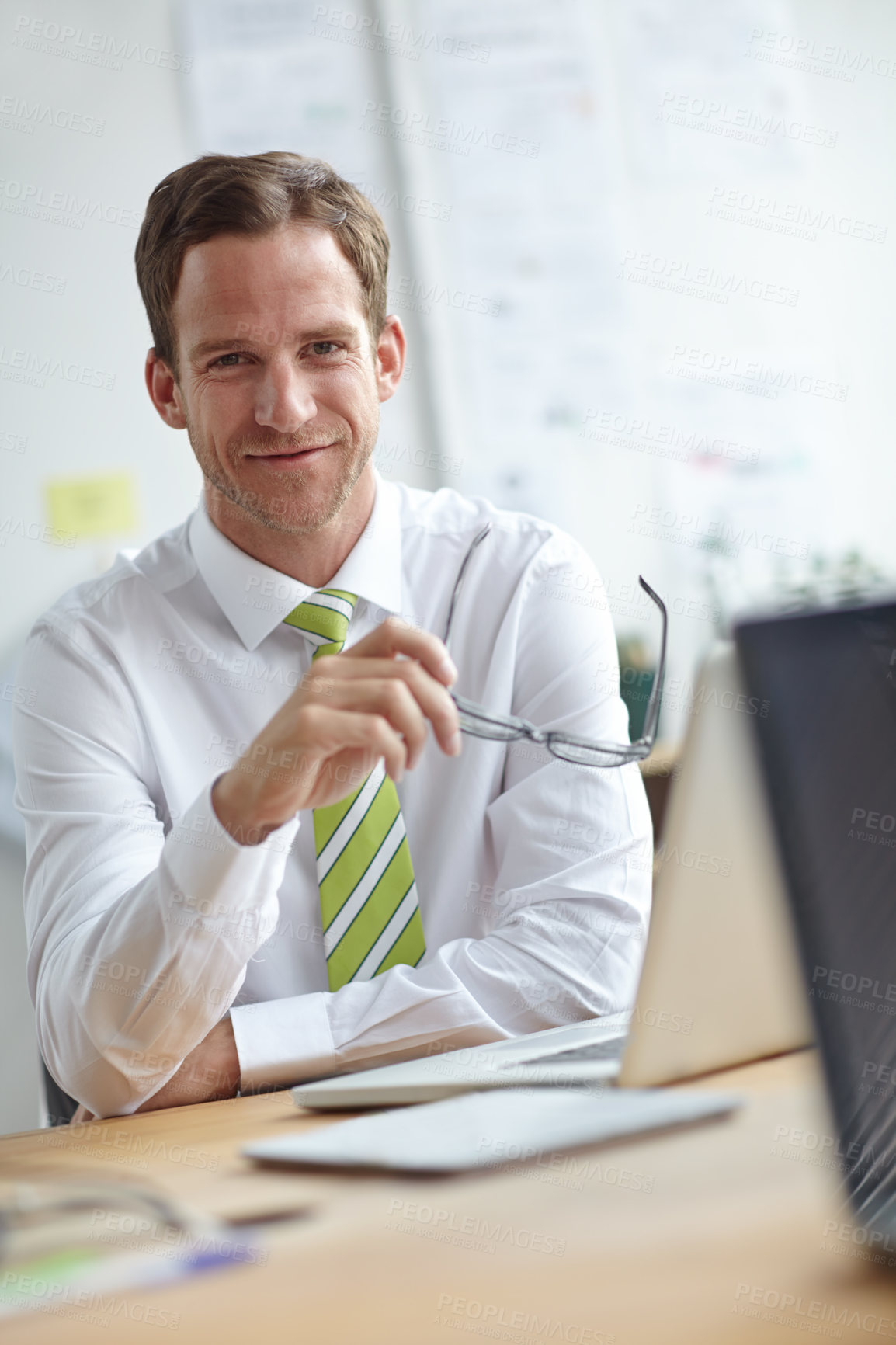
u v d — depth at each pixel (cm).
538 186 297
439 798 141
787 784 46
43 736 134
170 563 146
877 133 314
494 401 293
